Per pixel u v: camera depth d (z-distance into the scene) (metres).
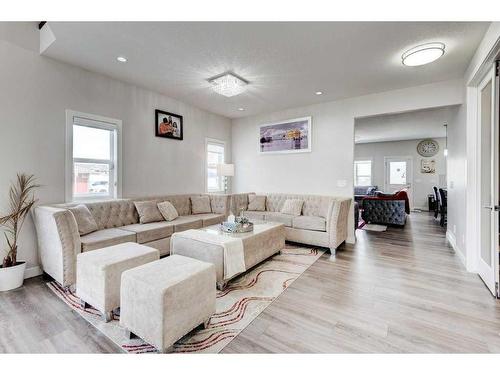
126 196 3.79
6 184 2.65
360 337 1.74
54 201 3.01
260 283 2.64
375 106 4.12
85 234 2.86
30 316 1.98
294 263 3.25
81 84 3.24
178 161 4.65
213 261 2.52
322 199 4.43
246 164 5.75
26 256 2.78
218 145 5.61
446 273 2.89
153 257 2.24
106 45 2.67
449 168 4.38
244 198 5.09
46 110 2.94
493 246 2.33
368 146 9.72
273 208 4.99
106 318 1.90
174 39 2.53
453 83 3.50
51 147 2.98
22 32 2.73
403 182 9.12
